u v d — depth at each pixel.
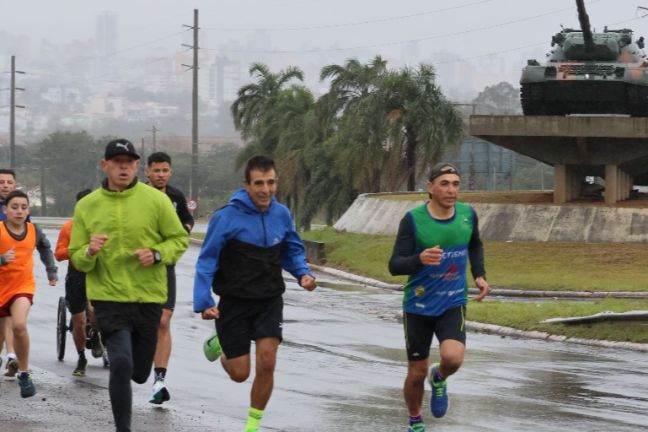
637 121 46.28
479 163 92.12
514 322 26.39
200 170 160.75
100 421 14.45
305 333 25.48
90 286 13.04
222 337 12.66
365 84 80.88
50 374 18.61
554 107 51.31
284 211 12.73
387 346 23.11
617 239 44.59
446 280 12.97
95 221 12.91
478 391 17.17
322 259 50.62
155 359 15.70
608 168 48.38
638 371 19.69
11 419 14.56
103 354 19.44
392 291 38.53
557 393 17.06
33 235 16.25
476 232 13.28
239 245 12.46
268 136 89.50
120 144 12.96
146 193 13.09
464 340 12.99
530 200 50.41
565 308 27.73
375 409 15.45
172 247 13.02
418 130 71.62
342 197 81.69
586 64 49.44
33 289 16.30
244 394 16.66
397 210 53.62
